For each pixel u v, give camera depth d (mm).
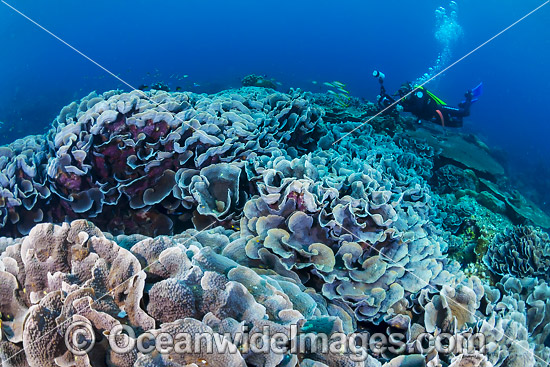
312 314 2156
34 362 1635
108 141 3455
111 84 43094
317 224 2998
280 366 1767
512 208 8961
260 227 2881
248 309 1879
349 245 2865
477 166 11180
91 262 1946
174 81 34844
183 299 1791
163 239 2146
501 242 5879
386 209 3145
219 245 2818
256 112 4742
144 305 1850
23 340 1645
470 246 6387
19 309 1934
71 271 1975
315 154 4684
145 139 3566
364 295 2689
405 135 10266
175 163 3727
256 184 3416
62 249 2002
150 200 3645
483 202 8898
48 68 59812
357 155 5648
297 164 3375
